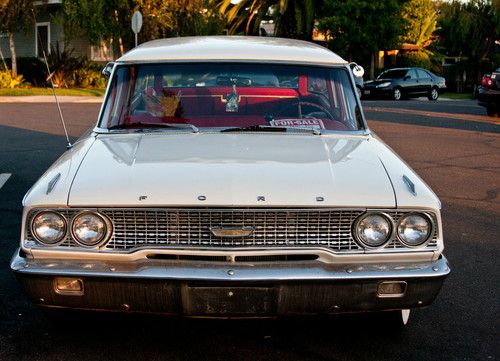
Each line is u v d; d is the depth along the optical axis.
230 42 4.99
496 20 40.12
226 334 3.87
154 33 24.62
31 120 14.59
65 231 3.26
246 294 3.21
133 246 3.26
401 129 14.27
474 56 42.12
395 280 3.26
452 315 4.25
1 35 28.69
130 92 4.50
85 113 16.58
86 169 3.51
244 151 3.75
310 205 3.24
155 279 3.17
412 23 40.78
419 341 3.84
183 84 4.51
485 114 18.62
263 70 4.59
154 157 3.64
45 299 3.26
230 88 4.50
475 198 7.67
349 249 3.30
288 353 3.65
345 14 33.34
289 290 3.21
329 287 3.22
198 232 3.25
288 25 37.19
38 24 28.33
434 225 3.36
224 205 3.21
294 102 4.54
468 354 3.69
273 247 3.24
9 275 4.78
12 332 3.85
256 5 36.16
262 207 3.24
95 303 3.25
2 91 22.00
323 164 3.59
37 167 8.88
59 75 25.78
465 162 10.08
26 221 3.29
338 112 4.53
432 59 43.50
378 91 28.56
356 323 4.04
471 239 6.00
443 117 17.41
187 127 4.25
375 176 3.49
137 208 3.24
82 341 3.75
